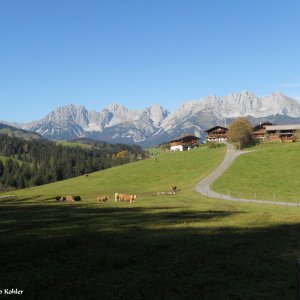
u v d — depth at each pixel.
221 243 30.41
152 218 44.88
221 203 73.75
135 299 18.94
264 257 26.45
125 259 25.38
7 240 30.09
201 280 21.73
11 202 81.81
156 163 167.75
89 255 26.09
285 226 39.25
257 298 19.27
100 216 46.53
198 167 149.88
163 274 22.64
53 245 28.59
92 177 152.88
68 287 20.20
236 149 185.12
